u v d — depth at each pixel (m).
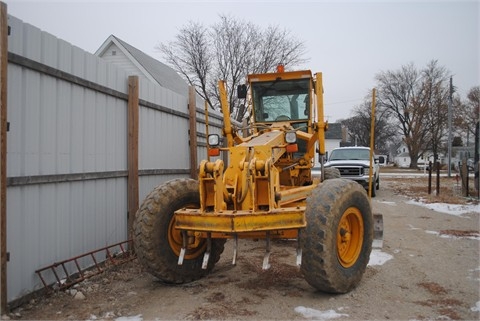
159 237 4.91
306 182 6.44
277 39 24.33
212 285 5.10
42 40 4.50
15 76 4.16
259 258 6.39
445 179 25.83
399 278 5.31
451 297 4.63
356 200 4.89
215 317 4.08
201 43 24.55
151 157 6.86
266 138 5.34
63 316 4.09
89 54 5.34
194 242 4.94
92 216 5.47
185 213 4.54
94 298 4.61
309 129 6.43
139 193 6.52
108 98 5.83
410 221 9.59
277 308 4.31
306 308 4.29
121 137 6.14
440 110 51.09
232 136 6.39
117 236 6.03
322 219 4.39
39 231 4.52
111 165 5.88
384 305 4.39
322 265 4.36
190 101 8.19
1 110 3.78
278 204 4.65
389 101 57.44
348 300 4.54
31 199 4.40
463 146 57.88
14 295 4.17
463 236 7.89
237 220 4.25
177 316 4.12
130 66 19.77
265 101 6.80
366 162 15.32
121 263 5.77
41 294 4.49
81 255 5.15
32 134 4.39
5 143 3.83
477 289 4.90
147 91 6.67
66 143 4.95
